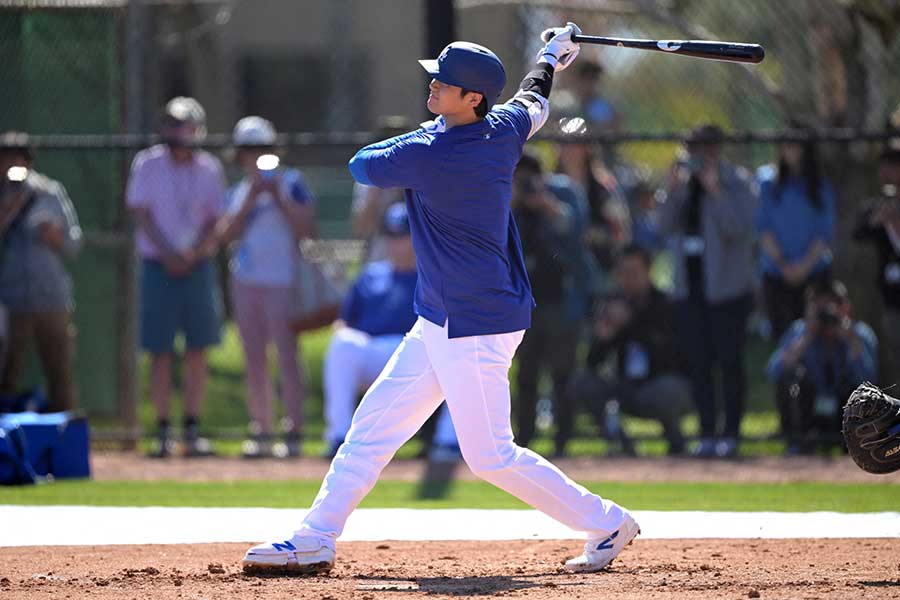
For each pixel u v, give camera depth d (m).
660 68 58.78
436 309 17.22
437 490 28.56
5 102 38.44
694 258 33.06
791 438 32.56
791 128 37.50
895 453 17.62
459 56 16.80
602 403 34.09
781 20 39.47
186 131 34.81
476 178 16.83
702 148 33.09
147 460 34.16
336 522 18.03
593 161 37.34
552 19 49.44
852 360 32.75
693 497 26.98
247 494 28.03
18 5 38.06
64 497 27.50
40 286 34.25
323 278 35.12
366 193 35.22
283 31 77.94
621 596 16.03
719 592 16.28
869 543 21.14
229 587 17.02
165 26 43.50
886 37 37.75
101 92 38.31
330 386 33.59
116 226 37.78
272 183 34.72
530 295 17.70
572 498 17.98
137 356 37.94
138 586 17.19
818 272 33.25
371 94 77.56
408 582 17.56
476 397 17.23
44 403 33.53
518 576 18.12
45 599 16.22
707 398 33.34
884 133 30.69
